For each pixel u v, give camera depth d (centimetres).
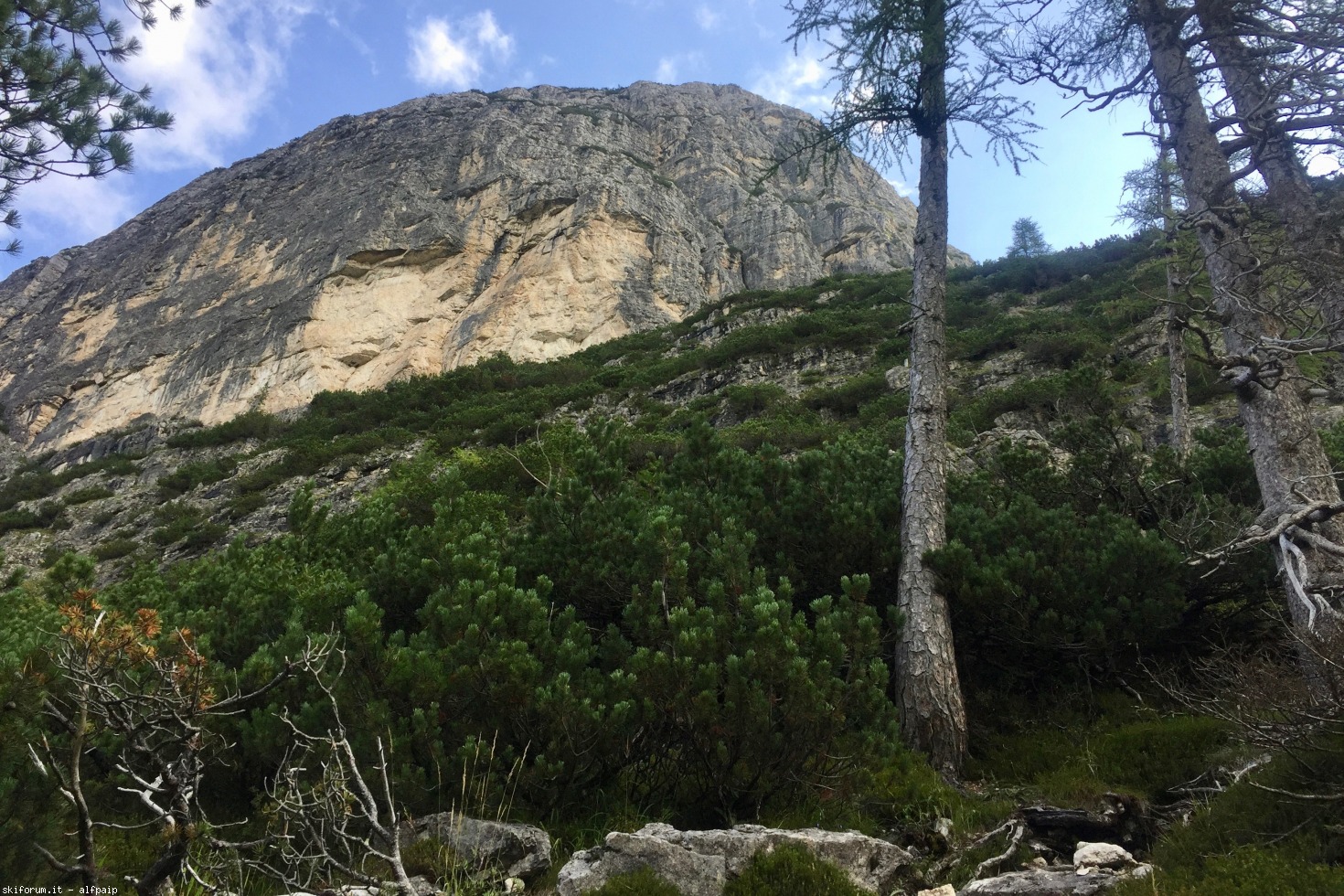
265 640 720
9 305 8194
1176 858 422
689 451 952
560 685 529
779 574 766
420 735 515
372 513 1170
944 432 793
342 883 440
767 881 423
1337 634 452
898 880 464
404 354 5641
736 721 531
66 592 938
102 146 780
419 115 8450
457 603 600
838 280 5009
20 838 379
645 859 423
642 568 687
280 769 445
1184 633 732
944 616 693
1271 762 460
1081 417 1136
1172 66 781
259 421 4575
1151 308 2419
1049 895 406
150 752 362
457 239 6344
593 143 7794
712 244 6894
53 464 5466
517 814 515
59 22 806
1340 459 913
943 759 626
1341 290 657
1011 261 3894
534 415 3388
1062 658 727
